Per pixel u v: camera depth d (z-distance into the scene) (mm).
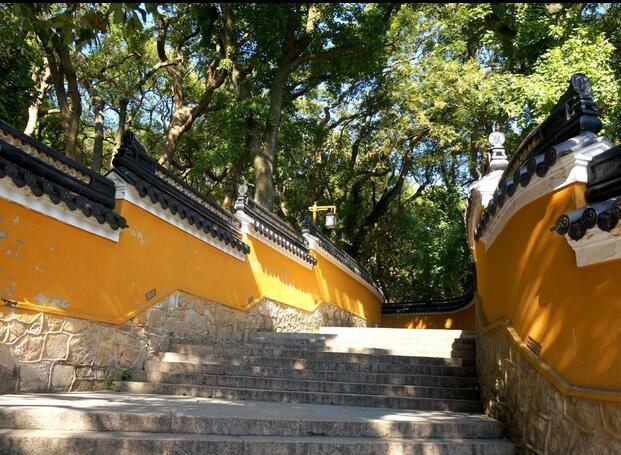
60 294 4977
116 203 5969
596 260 3059
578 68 8789
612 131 8641
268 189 12953
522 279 4262
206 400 5207
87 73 13031
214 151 12680
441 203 21000
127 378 5895
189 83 18250
